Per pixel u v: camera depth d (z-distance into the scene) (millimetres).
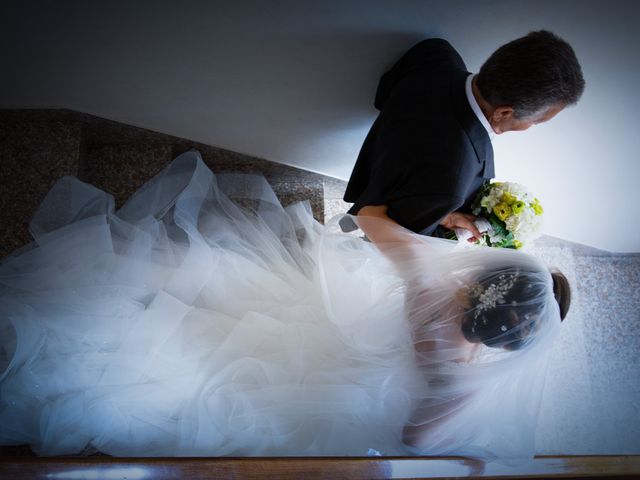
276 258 1927
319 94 2186
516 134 2395
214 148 2354
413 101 1857
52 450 1532
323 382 1704
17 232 2035
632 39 2035
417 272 1750
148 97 2121
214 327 1732
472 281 1722
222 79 2100
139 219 1858
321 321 1790
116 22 1902
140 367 1621
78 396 1557
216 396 1625
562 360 3047
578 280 3191
